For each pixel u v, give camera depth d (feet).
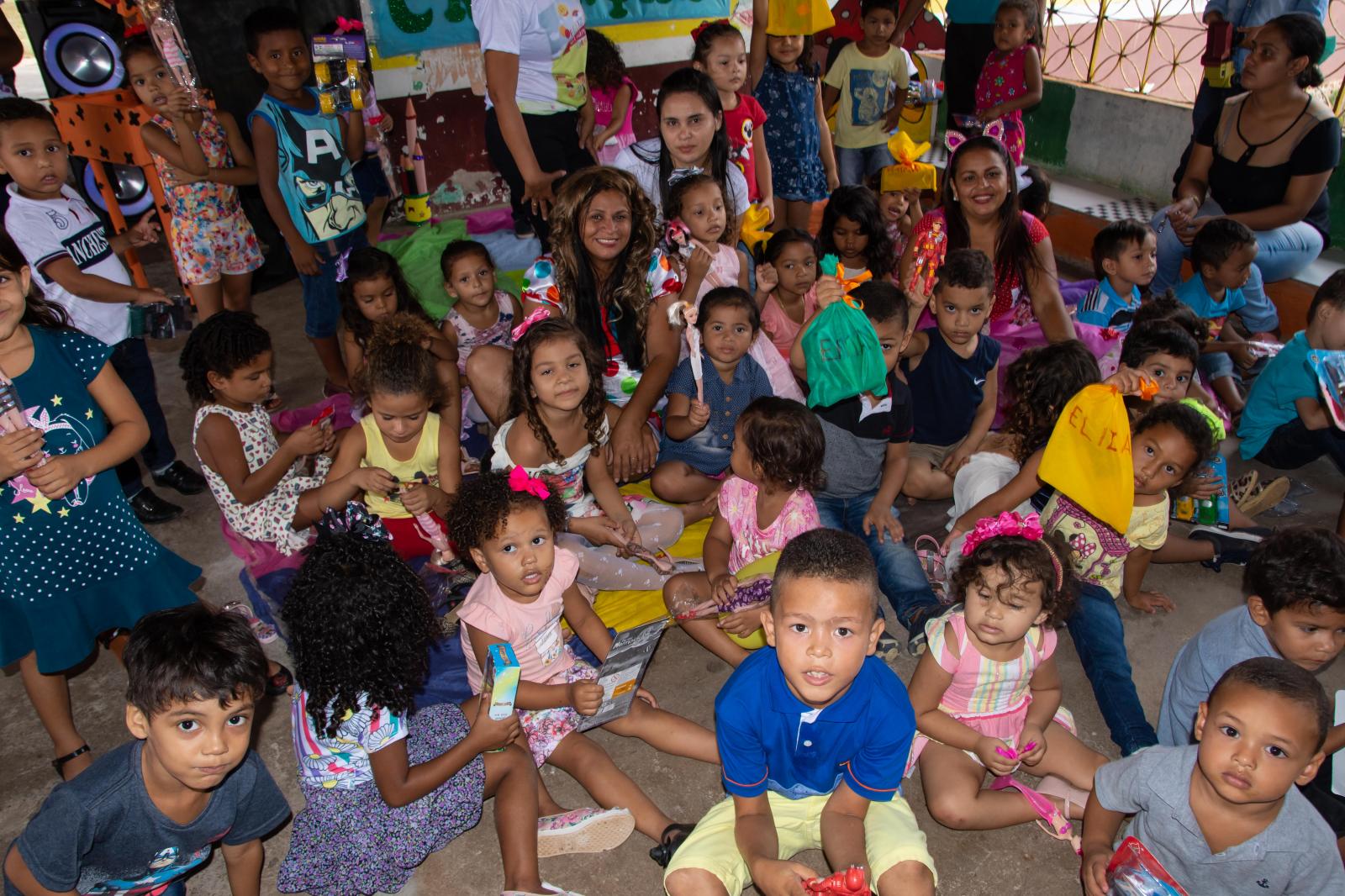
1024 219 14.99
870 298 11.27
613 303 12.69
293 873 7.68
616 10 25.73
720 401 12.55
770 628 7.05
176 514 13.62
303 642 7.23
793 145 19.85
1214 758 6.30
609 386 13.21
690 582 10.61
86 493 8.71
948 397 12.59
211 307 17.21
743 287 14.69
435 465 11.48
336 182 15.85
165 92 15.44
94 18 19.06
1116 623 10.19
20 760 9.70
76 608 8.82
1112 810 7.39
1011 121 20.92
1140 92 22.85
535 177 14.56
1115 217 21.30
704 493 13.08
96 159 18.51
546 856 8.51
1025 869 8.31
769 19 18.94
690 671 10.74
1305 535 8.01
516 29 13.92
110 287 11.92
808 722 7.24
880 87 22.18
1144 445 9.83
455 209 25.13
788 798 7.84
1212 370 15.11
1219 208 17.88
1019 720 8.66
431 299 19.11
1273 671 6.26
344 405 15.81
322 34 16.93
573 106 15.88
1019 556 7.57
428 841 7.95
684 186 13.37
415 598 7.75
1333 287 12.28
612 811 8.30
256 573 11.82
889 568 11.09
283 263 22.16
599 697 8.33
